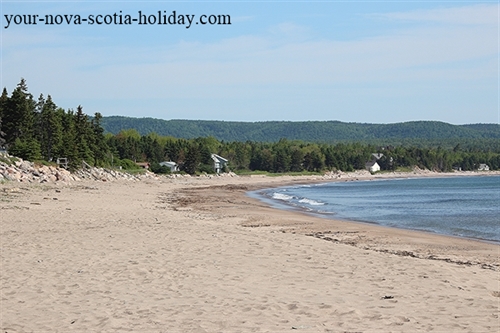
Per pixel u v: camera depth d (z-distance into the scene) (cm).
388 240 2447
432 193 8469
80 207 3516
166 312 1021
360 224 3206
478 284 1331
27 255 1602
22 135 8581
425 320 977
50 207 3372
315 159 18288
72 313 1017
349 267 1506
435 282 1324
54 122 9350
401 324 949
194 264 1498
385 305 1087
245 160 17562
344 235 2608
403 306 1080
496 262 1800
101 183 7738
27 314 1012
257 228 2825
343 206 5200
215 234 2144
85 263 1489
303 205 5225
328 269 1472
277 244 1906
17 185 5184
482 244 2378
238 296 1144
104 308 1051
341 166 19800
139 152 14138
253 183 11825
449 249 2181
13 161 6650
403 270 1473
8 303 1089
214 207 4350
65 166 8500
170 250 1727
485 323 959
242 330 909
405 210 4712
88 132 10394
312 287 1248
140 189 7069
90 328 925
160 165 13362
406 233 2794
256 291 1195
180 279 1309
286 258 1630
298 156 17725
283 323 951
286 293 1180
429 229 3145
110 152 11969
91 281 1278
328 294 1178
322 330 910
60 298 1127
